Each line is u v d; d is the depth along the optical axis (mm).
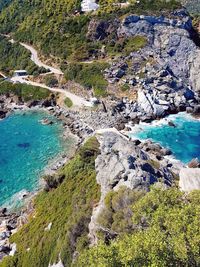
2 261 52656
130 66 131000
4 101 137750
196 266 20594
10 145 100375
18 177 82750
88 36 150250
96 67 133250
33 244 52125
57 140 102562
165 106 115500
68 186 62562
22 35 175250
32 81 143750
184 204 24656
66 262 42406
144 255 20984
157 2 155000
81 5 166625
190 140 96750
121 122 109750
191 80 135000
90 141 72500
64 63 144375
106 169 52656
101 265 21359
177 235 21281
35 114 124500
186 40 139375
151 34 144250
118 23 148625
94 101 121000
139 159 52750
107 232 38188
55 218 53906
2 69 160500
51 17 171000
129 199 39938
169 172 57906
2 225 65938
